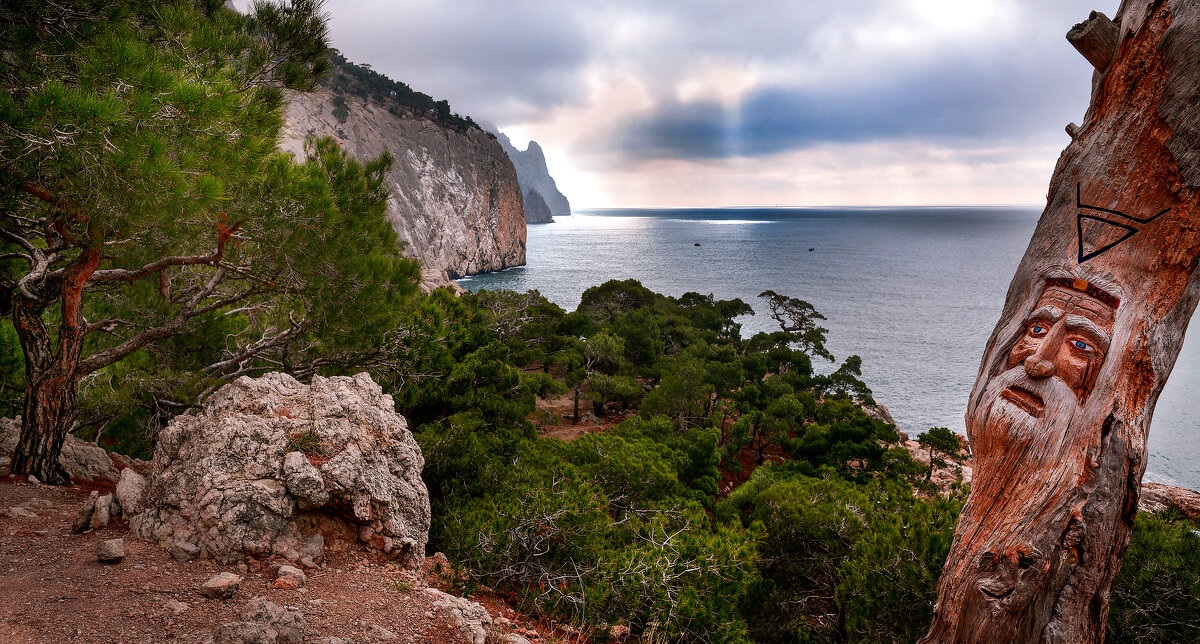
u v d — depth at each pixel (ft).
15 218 26.76
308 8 29.91
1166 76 13.25
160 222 22.18
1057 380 13.99
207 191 21.15
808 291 540.93
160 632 14.24
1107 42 14.29
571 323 180.65
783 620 41.24
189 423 21.21
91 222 22.30
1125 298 13.85
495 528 25.35
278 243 28.19
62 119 18.67
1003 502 14.14
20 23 24.63
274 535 18.56
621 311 219.41
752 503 73.51
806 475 93.66
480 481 34.50
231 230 27.30
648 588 25.07
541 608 22.50
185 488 19.17
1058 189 15.17
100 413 34.63
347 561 19.69
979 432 14.89
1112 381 13.64
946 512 31.60
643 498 50.42
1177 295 13.84
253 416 21.22
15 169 20.16
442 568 23.58
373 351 38.91
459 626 17.26
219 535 18.10
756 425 124.88
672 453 84.94
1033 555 13.50
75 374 26.09
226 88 22.77
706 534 34.99
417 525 22.25
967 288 586.04
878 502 46.26
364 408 23.41
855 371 174.91
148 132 20.30
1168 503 82.69
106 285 35.81
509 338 140.36
